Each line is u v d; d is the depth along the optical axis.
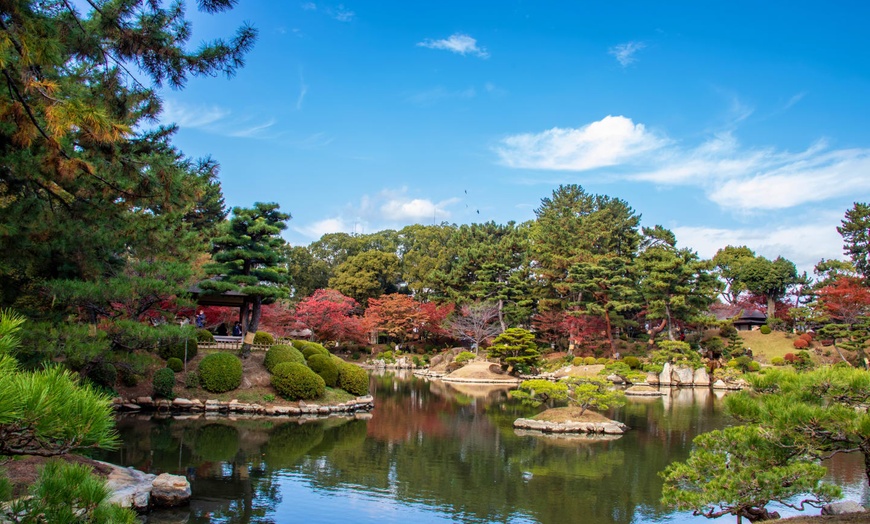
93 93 8.84
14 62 6.88
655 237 55.38
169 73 7.89
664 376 39.69
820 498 8.23
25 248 10.85
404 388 35.91
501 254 53.91
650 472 14.91
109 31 7.63
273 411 23.02
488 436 19.72
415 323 54.66
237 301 31.78
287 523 10.52
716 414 25.52
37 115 7.70
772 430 7.34
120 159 9.27
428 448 17.55
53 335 11.94
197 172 11.24
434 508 11.73
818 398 6.96
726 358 44.72
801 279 56.56
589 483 13.82
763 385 7.59
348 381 26.97
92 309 16.52
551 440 19.14
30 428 2.82
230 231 27.48
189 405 22.67
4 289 12.91
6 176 10.05
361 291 62.00
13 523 3.04
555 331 52.81
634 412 26.11
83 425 2.92
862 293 43.16
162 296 17.33
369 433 19.83
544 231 57.97
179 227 15.74
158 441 16.97
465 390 35.72
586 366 42.84
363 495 12.45
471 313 50.59
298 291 67.44
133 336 14.84
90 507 3.21
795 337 50.06
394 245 78.62
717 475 8.47
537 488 13.33
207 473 13.70
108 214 10.69
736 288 63.59
